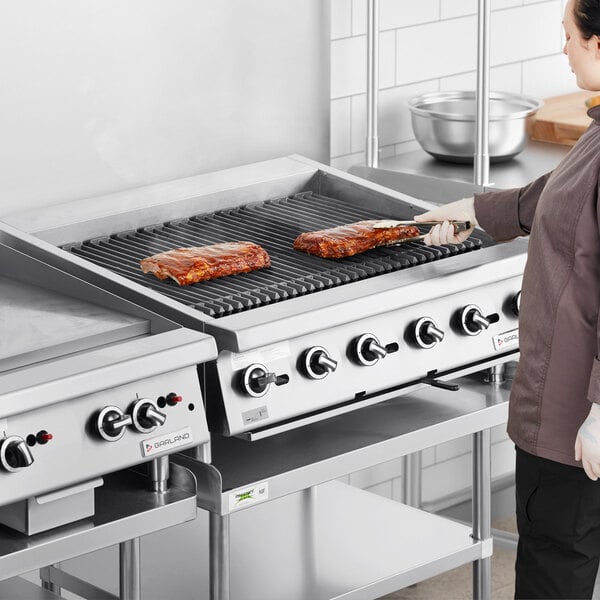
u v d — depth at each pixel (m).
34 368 2.90
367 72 4.64
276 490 3.34
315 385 3.33
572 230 3.17
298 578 4.02
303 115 4.75
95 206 3.99
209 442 3.18
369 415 3.75
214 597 3.39
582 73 3.28
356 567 4.09
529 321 3.31
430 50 5.08
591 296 3.19
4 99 4.02
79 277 3.45
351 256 3.75
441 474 5.42
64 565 4.34
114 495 3.18
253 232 3.95
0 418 2.76
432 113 4.61
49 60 4.08
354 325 3.39
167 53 4.34
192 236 3.91
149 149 4.38
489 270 3.62
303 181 4.35
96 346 3.15
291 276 3.58
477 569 4.30
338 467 3.46
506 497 5.60
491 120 4.55
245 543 4.25
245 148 4.63
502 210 3.62
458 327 3.62
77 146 4.21
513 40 5.37
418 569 4.07
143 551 4.19
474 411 3.78
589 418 3.14
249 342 3.14
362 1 4.80
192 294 3.43
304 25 4.66
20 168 4.10
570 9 3.24
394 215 4.11
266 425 3.30
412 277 3.52
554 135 5.04
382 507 4.54
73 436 2.90
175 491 3.21
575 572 3.46
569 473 3.35
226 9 4.45
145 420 2.99
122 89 4.27
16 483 2.82
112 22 4.19
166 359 3.02
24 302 3.39
